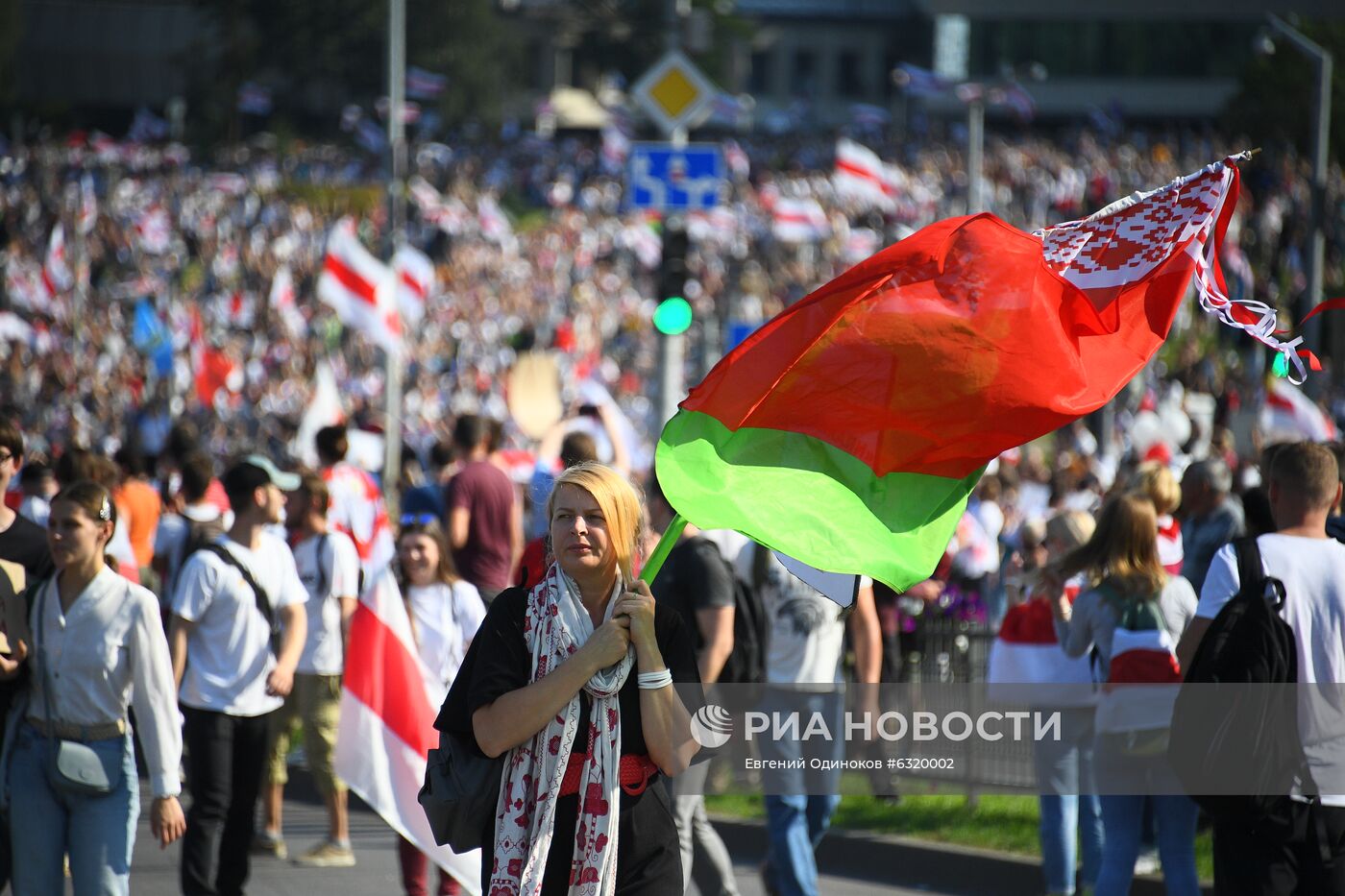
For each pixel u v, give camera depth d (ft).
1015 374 52.95
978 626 136.05
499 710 52.29
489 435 129.39
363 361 471.62
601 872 52.24
